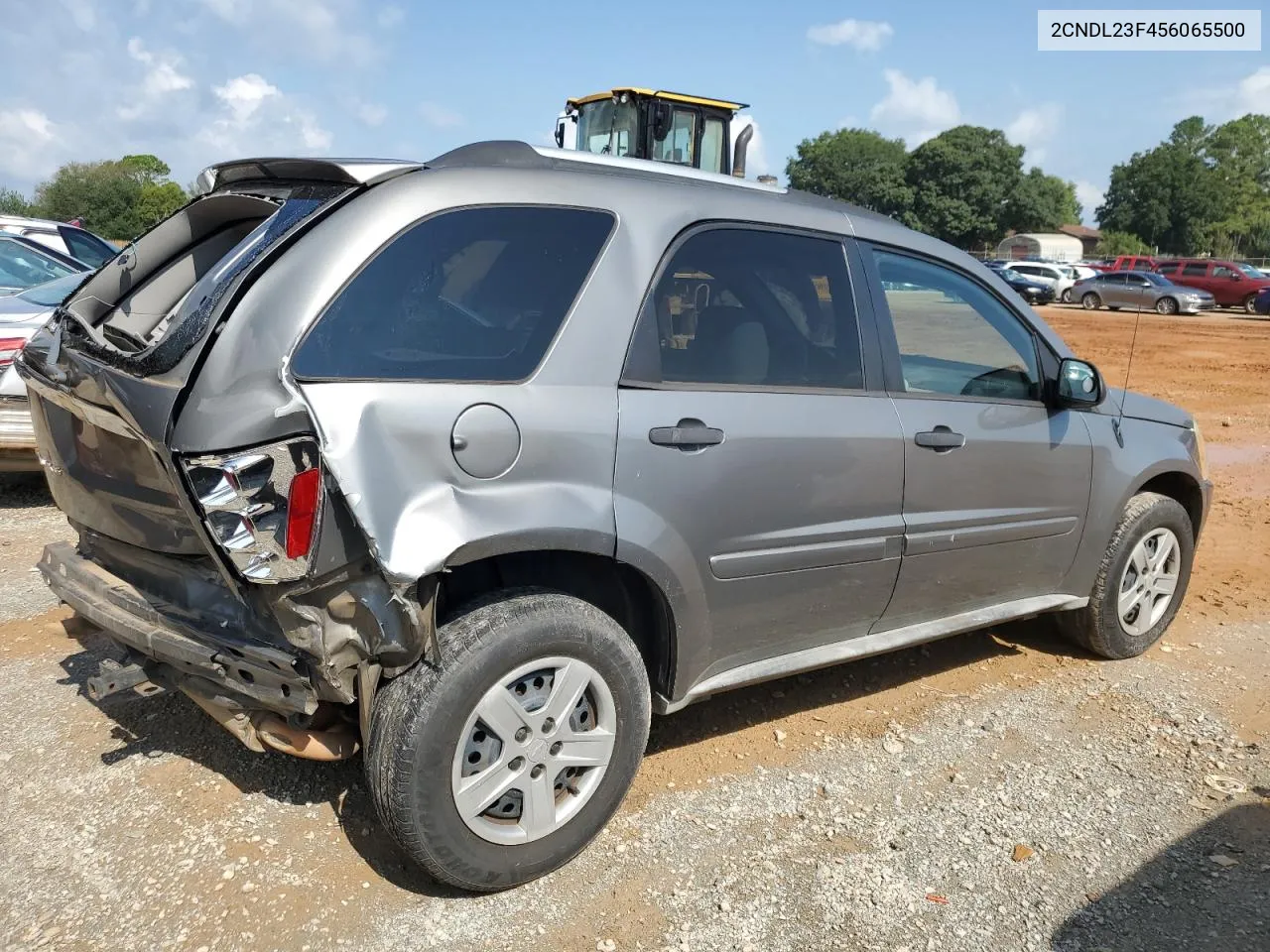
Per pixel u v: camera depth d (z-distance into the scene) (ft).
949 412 12.17
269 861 9.53
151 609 9.28
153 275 10.90
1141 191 305.94
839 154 311.06
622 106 45.21
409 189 8.94
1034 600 14.01
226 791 10.62
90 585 10.06
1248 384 49.32
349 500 7.82
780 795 11.10
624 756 9.74
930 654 15.31
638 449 9.46
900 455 11.54
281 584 7.98
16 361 11.07
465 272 9.07
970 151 282.56
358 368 8.32
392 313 8.61
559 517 8.88
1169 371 54.44
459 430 8.46
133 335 9.43
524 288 9.30
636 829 10.36
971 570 12.81
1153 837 10.52
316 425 7.86
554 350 9.23
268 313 8.13
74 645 14.06
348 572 8.11
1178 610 16.47
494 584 9.68
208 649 8.61
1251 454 32.01
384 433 8.13
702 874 9.69
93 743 11.46
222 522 7.92
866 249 11.96
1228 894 9.57
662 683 10.42
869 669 14.61
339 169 8.95
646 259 9.95
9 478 23.45
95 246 34.01
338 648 8.23
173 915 8.75
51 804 10.27
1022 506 13.06
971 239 287.07
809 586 11.13
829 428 10.92
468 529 8.36
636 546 9.44
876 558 11.61
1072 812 10.95
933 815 10.83
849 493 11.14
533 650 8.87
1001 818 10.80
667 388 9.87
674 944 8.72
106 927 8.57
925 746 12.35
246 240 8.70
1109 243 281.54
